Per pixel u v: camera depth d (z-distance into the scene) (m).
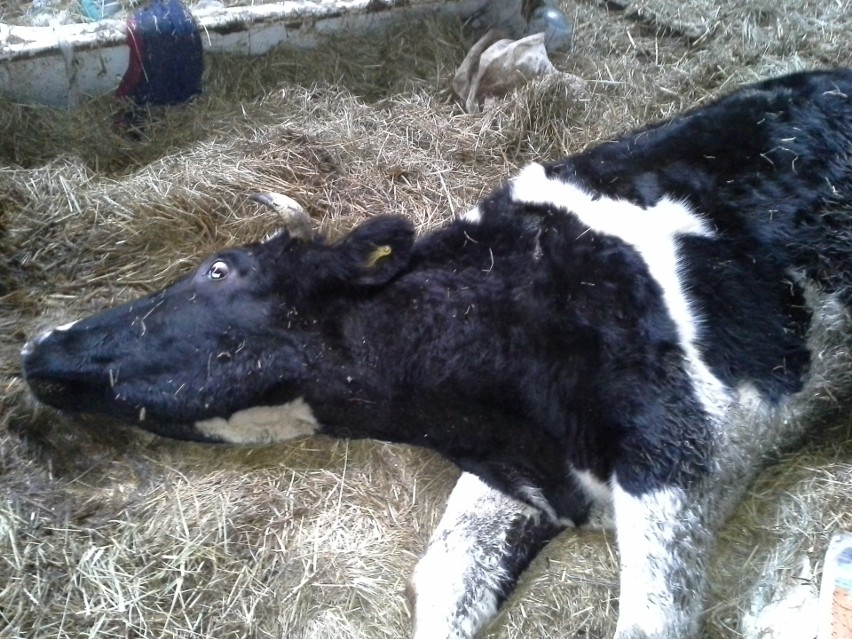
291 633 1.16
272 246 1.23
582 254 1.18
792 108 1.30
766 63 2.09
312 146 1.77
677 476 1.09
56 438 1.36
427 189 1.73
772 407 1.16
